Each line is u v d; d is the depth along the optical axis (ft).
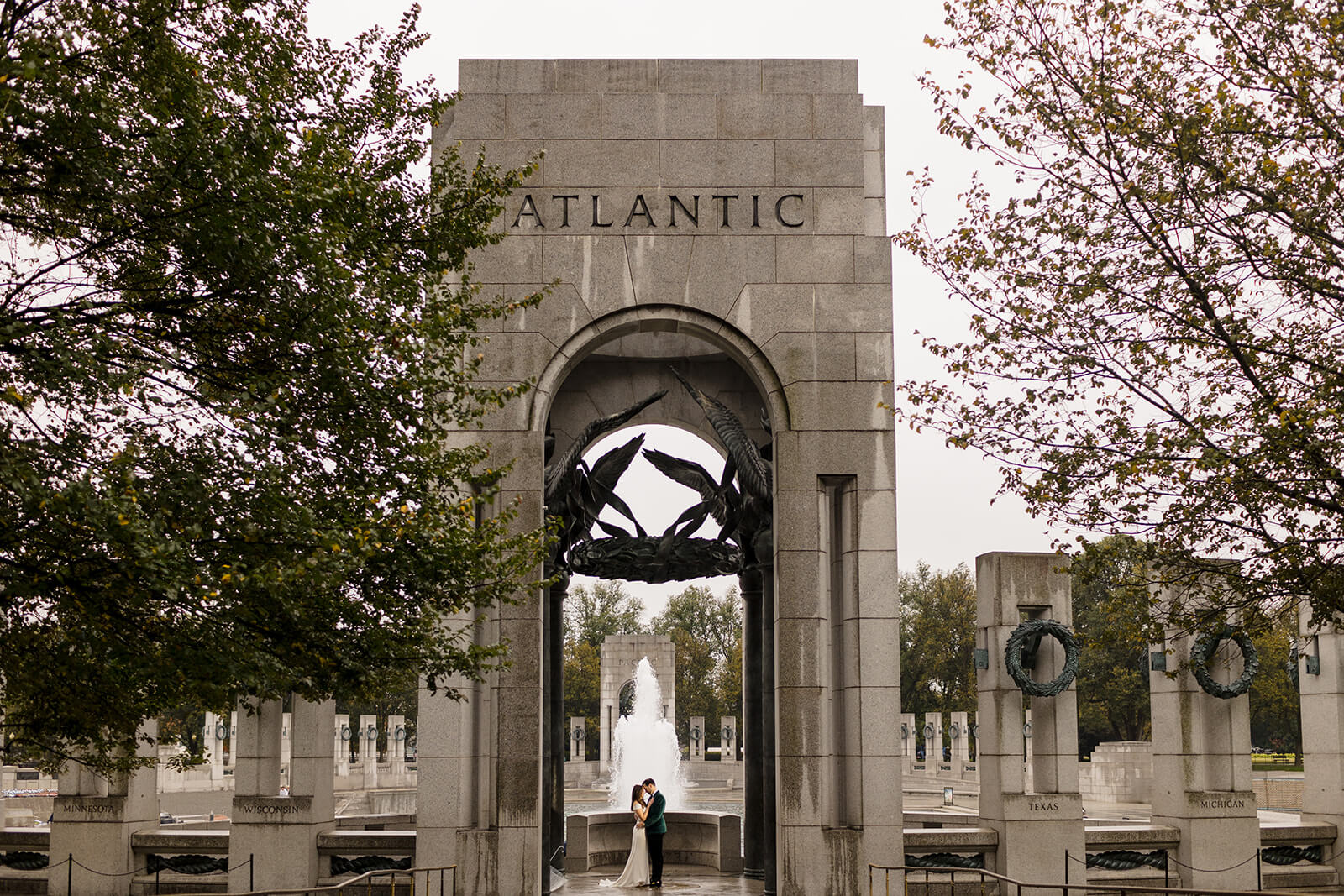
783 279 63.67
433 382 43.57
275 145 38.70
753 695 75.82
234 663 38.11
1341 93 45.96
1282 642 161.07
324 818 68.80
